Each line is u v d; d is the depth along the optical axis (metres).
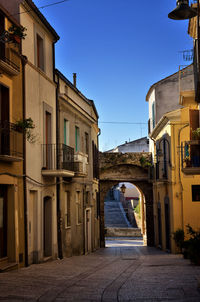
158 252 23.30
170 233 21.56
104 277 10.87
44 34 16.25
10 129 12.29
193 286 8.98
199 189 20.97
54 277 10.68
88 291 8.59
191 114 17.52
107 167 31.66
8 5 13.24
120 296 8.05
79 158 19.78
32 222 14.55
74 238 19.95
